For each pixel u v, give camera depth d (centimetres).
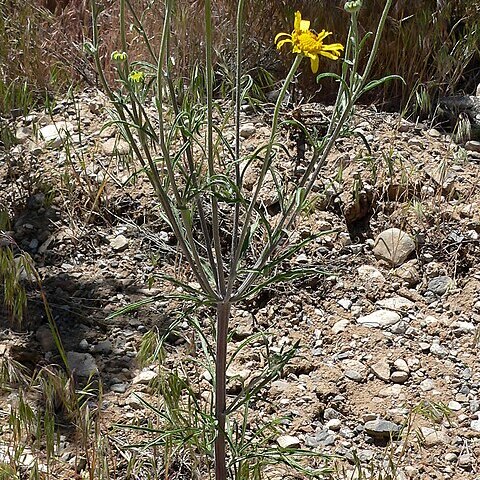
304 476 272
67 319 329
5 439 278
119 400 296
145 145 217
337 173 382
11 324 325
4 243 359
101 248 362
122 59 214
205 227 240
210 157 215
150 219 372
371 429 288
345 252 363
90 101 448
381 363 313
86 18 507
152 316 330
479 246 362
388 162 369
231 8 468
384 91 448
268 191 374
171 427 264
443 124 438
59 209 376
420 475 274
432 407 288
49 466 268
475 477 273
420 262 358
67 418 290
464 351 321
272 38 467
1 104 442
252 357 314
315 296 344
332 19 449
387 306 340
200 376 306
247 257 348
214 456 256
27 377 288
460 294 345
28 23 478
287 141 403
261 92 428
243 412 293
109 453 268
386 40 447
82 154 392
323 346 323
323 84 457
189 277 348
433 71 455
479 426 289
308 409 296
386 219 375
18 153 408
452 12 478
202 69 430
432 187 387
